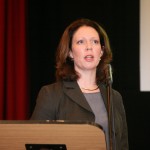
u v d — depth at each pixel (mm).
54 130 2918
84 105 4035
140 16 8539
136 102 8836
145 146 8883
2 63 8352
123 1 8844
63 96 4125
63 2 8961
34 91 8938
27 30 8891
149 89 8594
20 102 8562
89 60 4121
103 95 4211
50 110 4047
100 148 2908
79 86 4266
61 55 4344
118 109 4426
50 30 8977
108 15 8891
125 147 4348
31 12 8938
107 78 3568
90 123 2904
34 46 8945
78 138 2912
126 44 8828
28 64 8922
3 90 8445
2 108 8430
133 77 8820
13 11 8594
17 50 8602
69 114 4012
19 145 2959
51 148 2957
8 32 8500
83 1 8953
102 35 4426
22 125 2922
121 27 8859
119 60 8883
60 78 4320
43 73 9008
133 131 8883
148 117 8836
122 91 8875
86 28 4238
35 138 2938
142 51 8547
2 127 2928
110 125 3428
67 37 4316
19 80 8586
